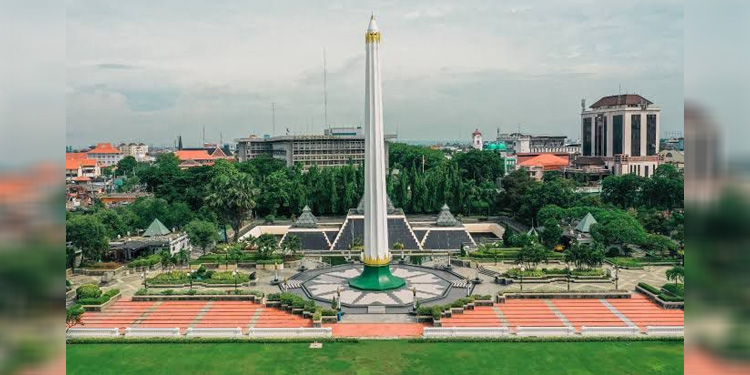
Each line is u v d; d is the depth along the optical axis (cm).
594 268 10488
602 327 7594
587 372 6325
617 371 6350
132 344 7294
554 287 9731
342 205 18562
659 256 11950
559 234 12469
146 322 8188
